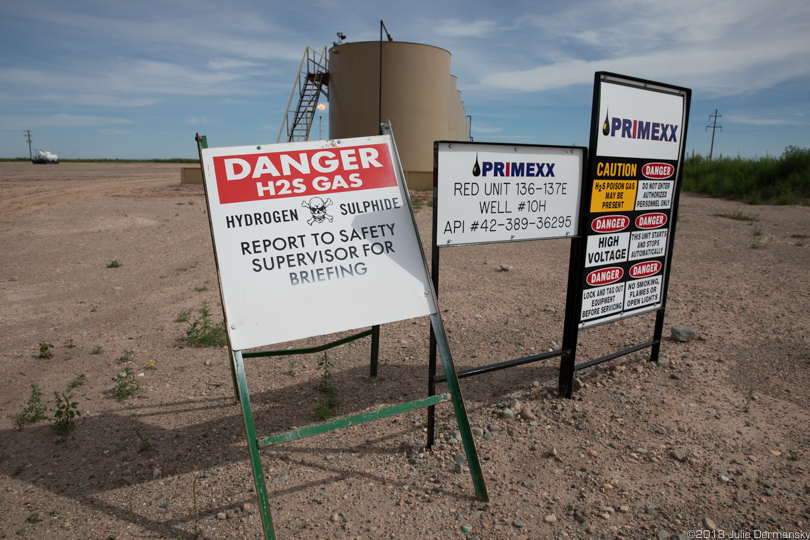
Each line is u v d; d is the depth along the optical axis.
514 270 8.53
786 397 4.01
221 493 3.06
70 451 3.51
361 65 24.02
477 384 4.39
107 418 3.94
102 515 2.89
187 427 3.80
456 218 3.37
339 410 4.00
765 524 2.72
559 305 6.50
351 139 3.29
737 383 4.26
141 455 3.46
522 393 4.19
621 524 2.74
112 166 57.38
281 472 3.25
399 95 24.16
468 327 5.75
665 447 3.40
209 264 9.34
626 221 4.16
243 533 2.72
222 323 6.05
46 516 2.89
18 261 9.60
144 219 14.59
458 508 2.88
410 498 2.97
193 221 14.37
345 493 3.03
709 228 12.91
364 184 3.24
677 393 4.12
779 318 5.70
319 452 3.46
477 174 3.39
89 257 9.95
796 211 16.14
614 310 4.26
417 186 24.38
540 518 2.79
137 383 4.52
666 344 5.11
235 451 3.50
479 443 3.49
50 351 5.32
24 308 6.82
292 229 3.05
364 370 4.73
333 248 3.08
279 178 3.10
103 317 6.43
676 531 2.68
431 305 3.16
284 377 4.62
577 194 3.87
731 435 3.52
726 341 5.11
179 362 5.01
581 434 3.58
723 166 24.28
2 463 3.39
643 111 4.07
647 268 4.42
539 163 3.64
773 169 20.75
